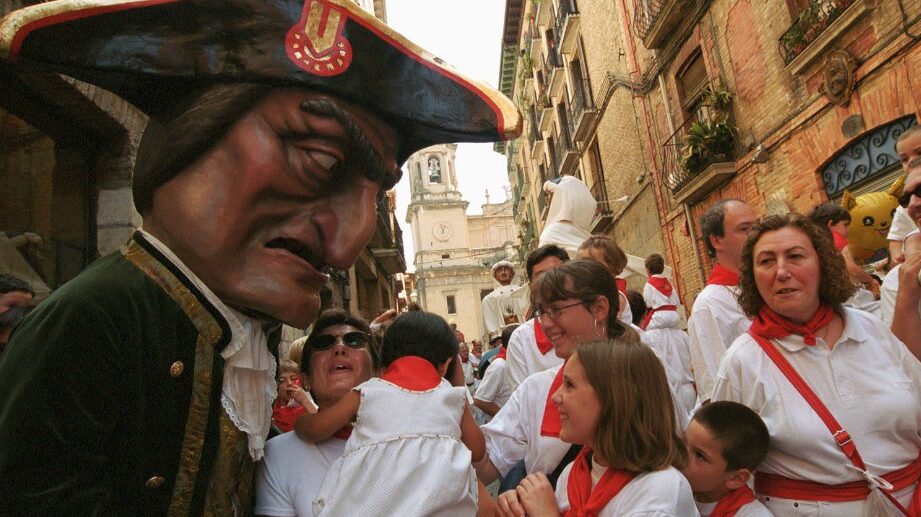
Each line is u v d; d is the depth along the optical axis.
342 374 2.09
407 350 1.99
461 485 1.72
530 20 26.31
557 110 22.81
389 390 1.84
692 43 10.70
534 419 2.28
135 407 1.37
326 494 1.69
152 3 1.41
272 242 1.51
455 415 1.89
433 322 2.05
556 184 4.88
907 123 6.48
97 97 4.07
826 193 7.80
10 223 3.72
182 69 1.41
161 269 1.45
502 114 1.71
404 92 1.67
